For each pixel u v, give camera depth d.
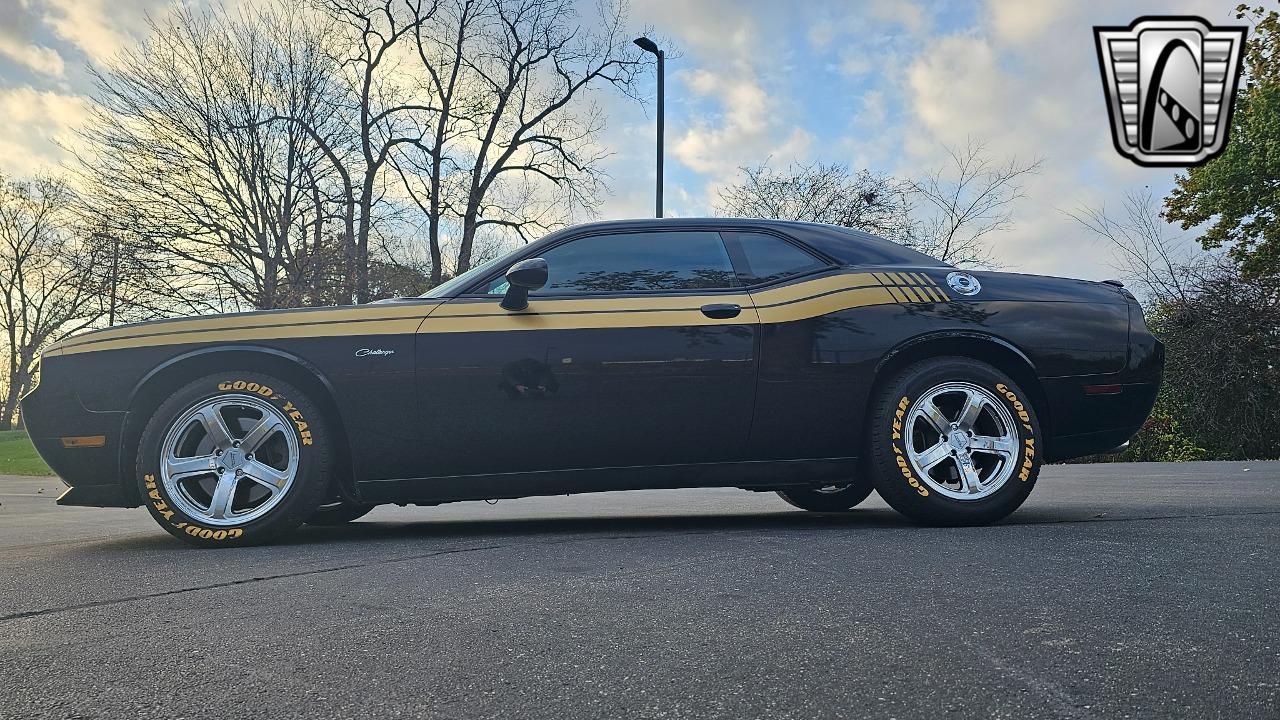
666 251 3.89
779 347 3.69
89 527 4.76
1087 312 3.85
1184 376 14.99
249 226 19.30
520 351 3.62
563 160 22.70
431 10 21.33
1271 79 20.83
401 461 3.61
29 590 2.53
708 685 1.50
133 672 1.65
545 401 3.61
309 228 20.22
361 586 2.46
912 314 3.74
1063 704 1.37
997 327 3.75
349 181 20.45
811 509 4.81
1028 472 3.65
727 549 2.96
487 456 3.63
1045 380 3.76
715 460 3.71
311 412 3.57
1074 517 3.79
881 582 2.33
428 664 1.66
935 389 3.67
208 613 2.15
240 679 1.59
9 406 41.84
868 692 1.45
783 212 19.69
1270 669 1.53
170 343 3.60
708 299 3.76
